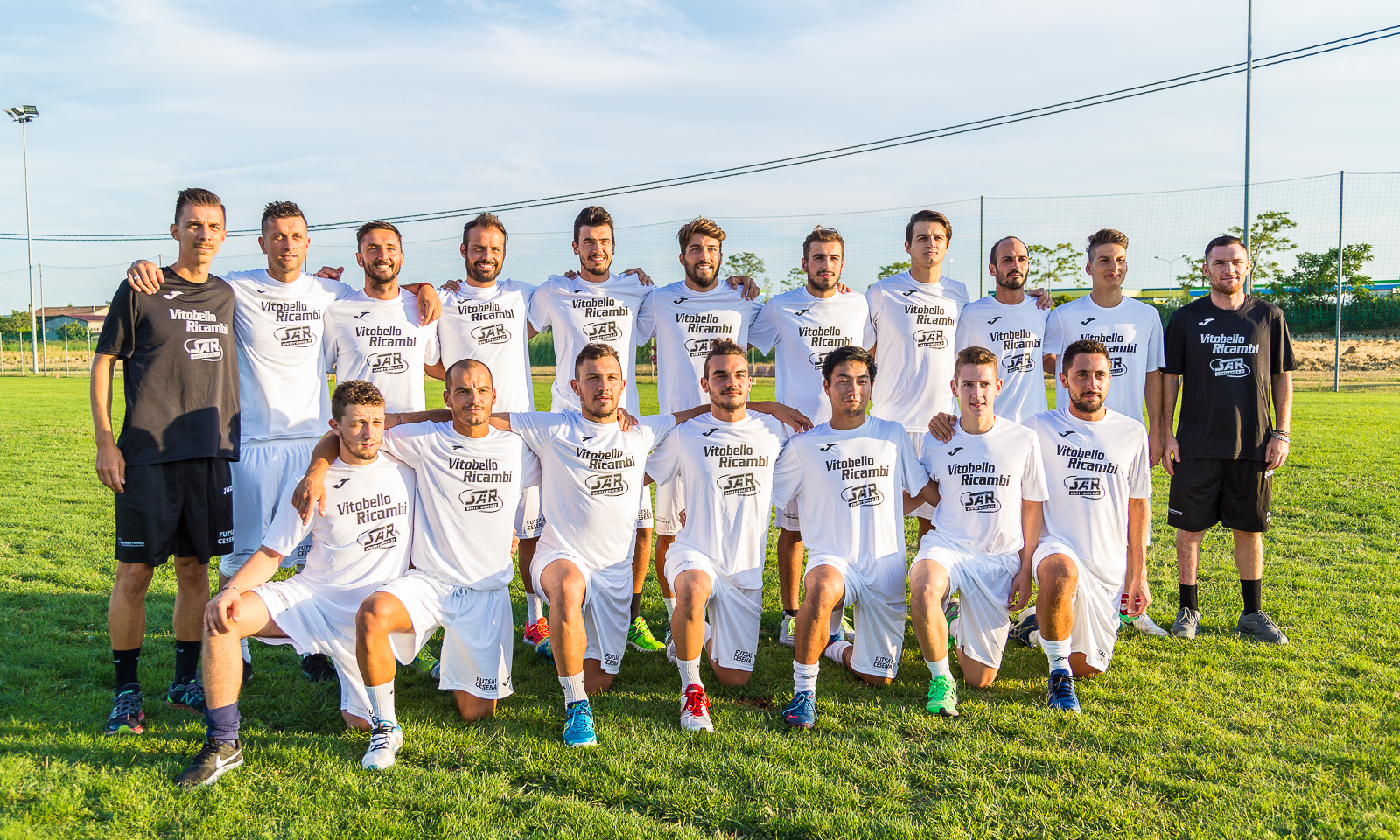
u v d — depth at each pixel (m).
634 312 5.69
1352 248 26.95
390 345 4.96
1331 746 3.47
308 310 4.72
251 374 4.57
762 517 4.40
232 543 4.21
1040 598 4.09
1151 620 5.03
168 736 3.65
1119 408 5.41
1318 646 4.68
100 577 6.04
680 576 4.04
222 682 3.34
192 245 4.02
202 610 4.05
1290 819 2.94
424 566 4.00
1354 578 5.96
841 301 5.52
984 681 4.27
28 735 3.57
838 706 4.02
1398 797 3.05
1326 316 27.73
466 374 3.94
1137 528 4.57
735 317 5.57
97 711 3.86
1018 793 3.13
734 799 3.11
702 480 4.36
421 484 4.04
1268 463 4.82
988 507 4.43
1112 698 4.05
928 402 5.62
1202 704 3.93
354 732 3.71
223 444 4.07
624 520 4.31
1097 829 2.90
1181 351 5.10
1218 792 3.12
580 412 4.38
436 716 3.94
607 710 4.01
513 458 4.12
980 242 19.45
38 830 2.84
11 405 20.11
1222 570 6.21
